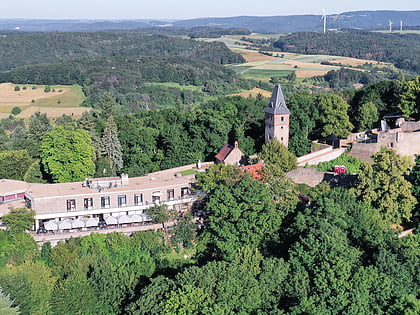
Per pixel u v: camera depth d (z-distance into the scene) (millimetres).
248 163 123000
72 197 99250
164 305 71750
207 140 139750
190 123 147375
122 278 85000
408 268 77125
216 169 102312
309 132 143375
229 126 144500
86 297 81625
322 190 98562
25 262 87438
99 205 100938
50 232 96250
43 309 80312
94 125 147500
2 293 75812
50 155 120250
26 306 78188
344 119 139625
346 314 70938
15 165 129250
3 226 95438
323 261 76750
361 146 124812
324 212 86500
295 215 94188
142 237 94375
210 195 94500
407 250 79312
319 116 142250
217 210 91375
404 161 95688
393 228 91500
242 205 91875
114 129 135750
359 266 76812
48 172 123500
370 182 94562
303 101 144750
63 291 81875
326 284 74688
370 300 73938
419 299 74875
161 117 163750
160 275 83125
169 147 138125
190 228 96562
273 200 96625
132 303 76125
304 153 130875
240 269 78750
